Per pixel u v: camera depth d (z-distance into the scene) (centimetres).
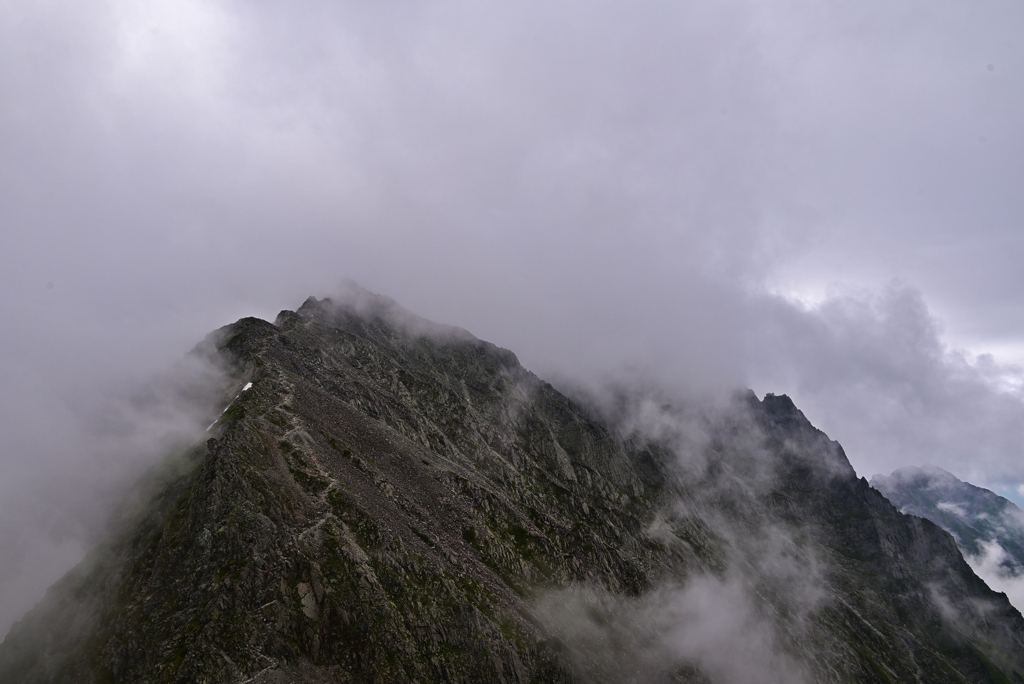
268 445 7238
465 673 6316
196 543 5662
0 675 5550
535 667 7156
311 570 5944
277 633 5338
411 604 6512
